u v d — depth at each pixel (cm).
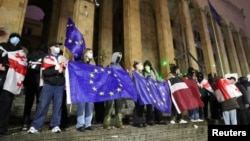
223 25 2705
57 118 424
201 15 2280
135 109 591
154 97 633
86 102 486
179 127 620
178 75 758
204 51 2139
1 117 369
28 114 453
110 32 1969
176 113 711
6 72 391
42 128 467
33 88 473
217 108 843
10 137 329
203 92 866
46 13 2169
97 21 2375
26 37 2967
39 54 497
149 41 2278
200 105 707
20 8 934
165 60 1667
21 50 439
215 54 2838
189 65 1931
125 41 1560
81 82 484
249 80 809
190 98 696
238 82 700
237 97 654
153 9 2481
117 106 540
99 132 437
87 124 469
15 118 538
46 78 439
